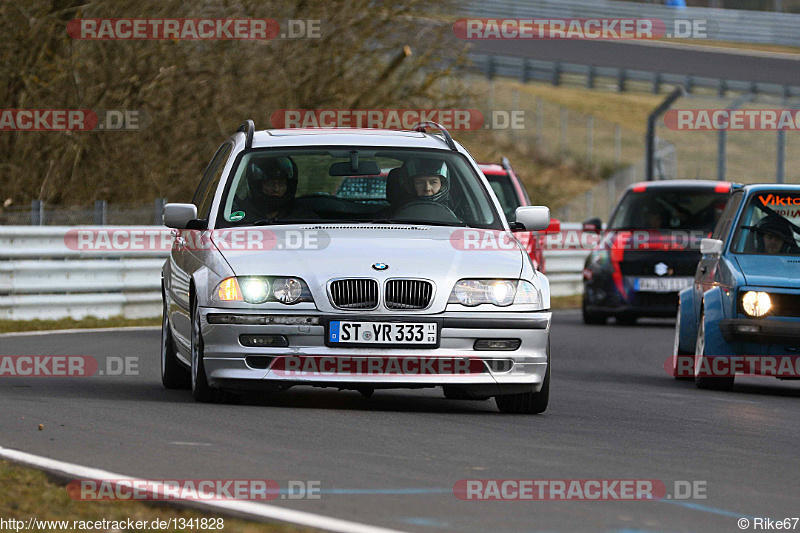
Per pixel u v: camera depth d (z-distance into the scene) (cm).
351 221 3128
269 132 3428
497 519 1773
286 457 2220
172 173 9112
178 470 2077
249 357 2847
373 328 2834
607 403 3381
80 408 2858
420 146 3316
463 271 2909
